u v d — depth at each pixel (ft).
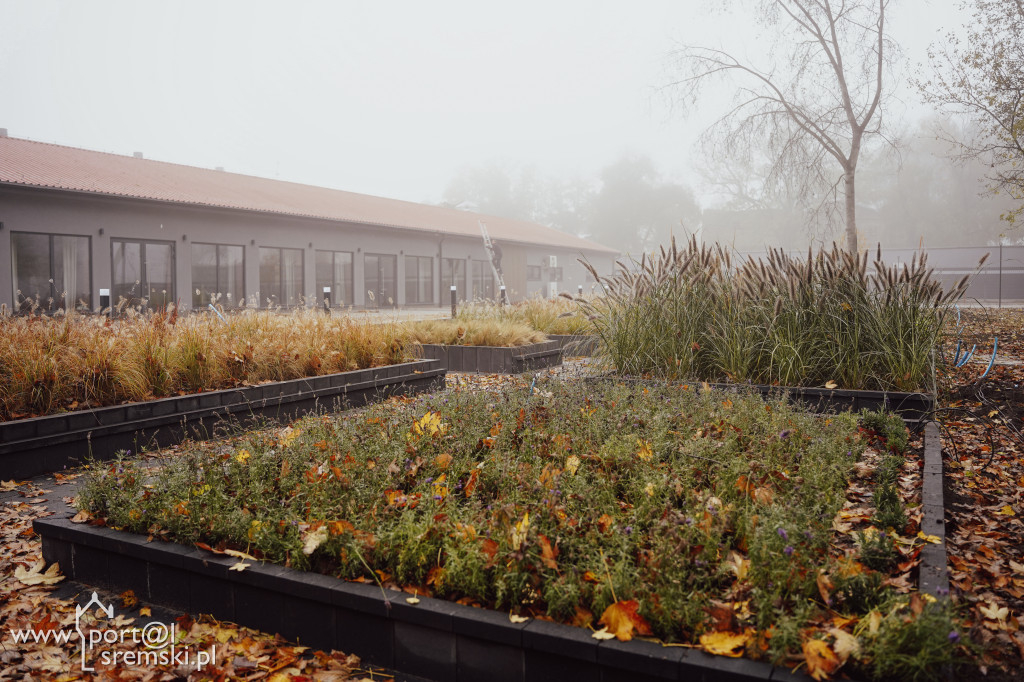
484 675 8.32
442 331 39.32
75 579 11.82
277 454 13.50
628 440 13.70
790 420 15.74
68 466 18.12
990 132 60.23
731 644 7.48
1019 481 15.43
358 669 8.93
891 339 21.98
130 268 65.62
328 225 86.99
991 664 8.17
